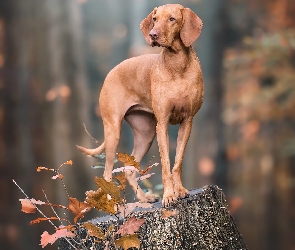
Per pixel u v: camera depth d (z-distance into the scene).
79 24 15.14
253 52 12.71
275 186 17.73
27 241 14.13
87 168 13.35
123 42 26.38
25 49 14.88
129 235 4.62
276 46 12.01
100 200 4.63
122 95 5.91
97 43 26.88
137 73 5.82
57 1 14.89
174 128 18.00
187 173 18.28
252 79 17.00
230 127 18.36
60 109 14.26
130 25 25.55
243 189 17.92
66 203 13.11
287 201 17.70
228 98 18.16
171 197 5.32
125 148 20.36
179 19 5.30
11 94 14.98
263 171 17.81
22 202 4.64
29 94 14.85
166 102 5.46
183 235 5.19
